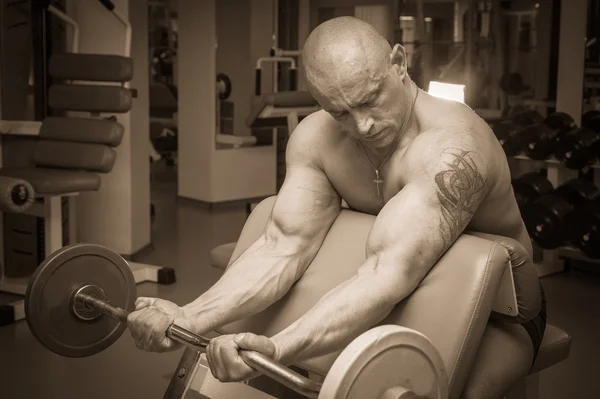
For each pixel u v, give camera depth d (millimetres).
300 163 1831
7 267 4145
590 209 3951
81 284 1913
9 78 4109
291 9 7172
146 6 4707
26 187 3463
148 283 4172
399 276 1519
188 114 6379
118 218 4594
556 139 4336
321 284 1777
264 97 5543
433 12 7574
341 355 1219
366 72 1510
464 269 1555
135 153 4645
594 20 4602
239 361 1362
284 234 1803
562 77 4645
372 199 1784
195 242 5125
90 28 4504
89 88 3883
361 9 7293
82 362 3129
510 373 1695
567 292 4094
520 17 7555
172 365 3105
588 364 3141
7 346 3283
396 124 1595
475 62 7148
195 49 6258
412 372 1280
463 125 1601
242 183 6426
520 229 1816
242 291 1716
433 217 1530
